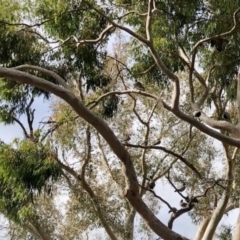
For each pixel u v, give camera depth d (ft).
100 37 33.09
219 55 35.94
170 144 45.93
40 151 32.99
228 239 44.62
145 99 44.47
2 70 23.91
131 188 23.70
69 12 35.32
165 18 35.19
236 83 36.37
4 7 35.14
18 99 37.81
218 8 34.30
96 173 44.11
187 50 36.70
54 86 23.86
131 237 44.27
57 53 36.55
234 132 30.19
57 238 46.85
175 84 28.30
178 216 33.47
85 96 39.60
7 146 32.83
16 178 32.68
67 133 34.86
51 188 34.58
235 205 42.34
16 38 35.19
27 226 45.78
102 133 23.47
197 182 43.50
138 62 38.58
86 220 45.01
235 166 40.83
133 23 37.06
